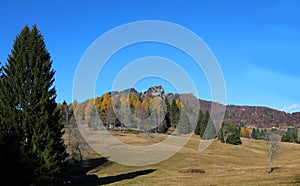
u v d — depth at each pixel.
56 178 21.55
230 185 27.20
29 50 22.72
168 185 28.12
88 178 30.59
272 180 29.50
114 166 42.09
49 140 21.77
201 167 43.22
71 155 40.16
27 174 20.73
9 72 22.27
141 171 39.28
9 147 20.48
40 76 22.59
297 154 62.56
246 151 65.12
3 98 21.70
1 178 20.09
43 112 21.98
